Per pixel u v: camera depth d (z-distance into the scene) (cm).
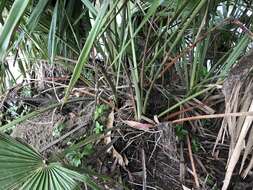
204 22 134
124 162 142
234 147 123
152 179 142
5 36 89
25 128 170
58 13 146
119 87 152
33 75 196
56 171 110
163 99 154
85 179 112
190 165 146
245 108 121
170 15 139
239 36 166
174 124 147
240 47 137
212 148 153
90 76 162
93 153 143
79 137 152
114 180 133
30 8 134
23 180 108
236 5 162
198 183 140
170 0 126
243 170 145
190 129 154
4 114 188
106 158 144
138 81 147
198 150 152
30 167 110
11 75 202
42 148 150
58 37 152
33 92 192
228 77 118
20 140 121
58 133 158
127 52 151
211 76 158
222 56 161
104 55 156
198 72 153
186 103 152
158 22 156
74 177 111
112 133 144
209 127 158
